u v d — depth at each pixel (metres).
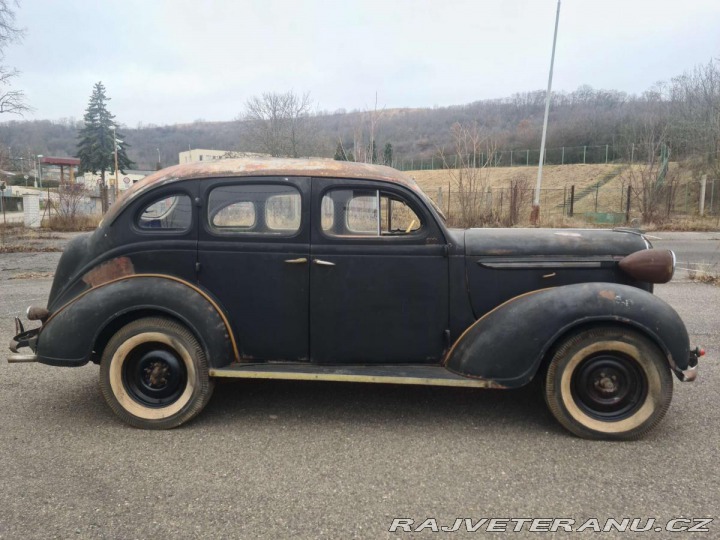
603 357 3.50
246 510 2.71
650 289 3.88
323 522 2.61
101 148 62.88
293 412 3.97
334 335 3.78
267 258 3.74
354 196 3.76
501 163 51.81
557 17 20.98
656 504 2.75
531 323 3.50
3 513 2.67
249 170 3.78
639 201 25.75
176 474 3.06
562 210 32.28
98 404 4.14
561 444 3.44
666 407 3.43
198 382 3.66
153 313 3.72
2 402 4.16
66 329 3.67
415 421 3.80
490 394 4.32
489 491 2.88
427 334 3.79
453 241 3.76
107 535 2.50
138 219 3.82
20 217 28.02
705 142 33.84
